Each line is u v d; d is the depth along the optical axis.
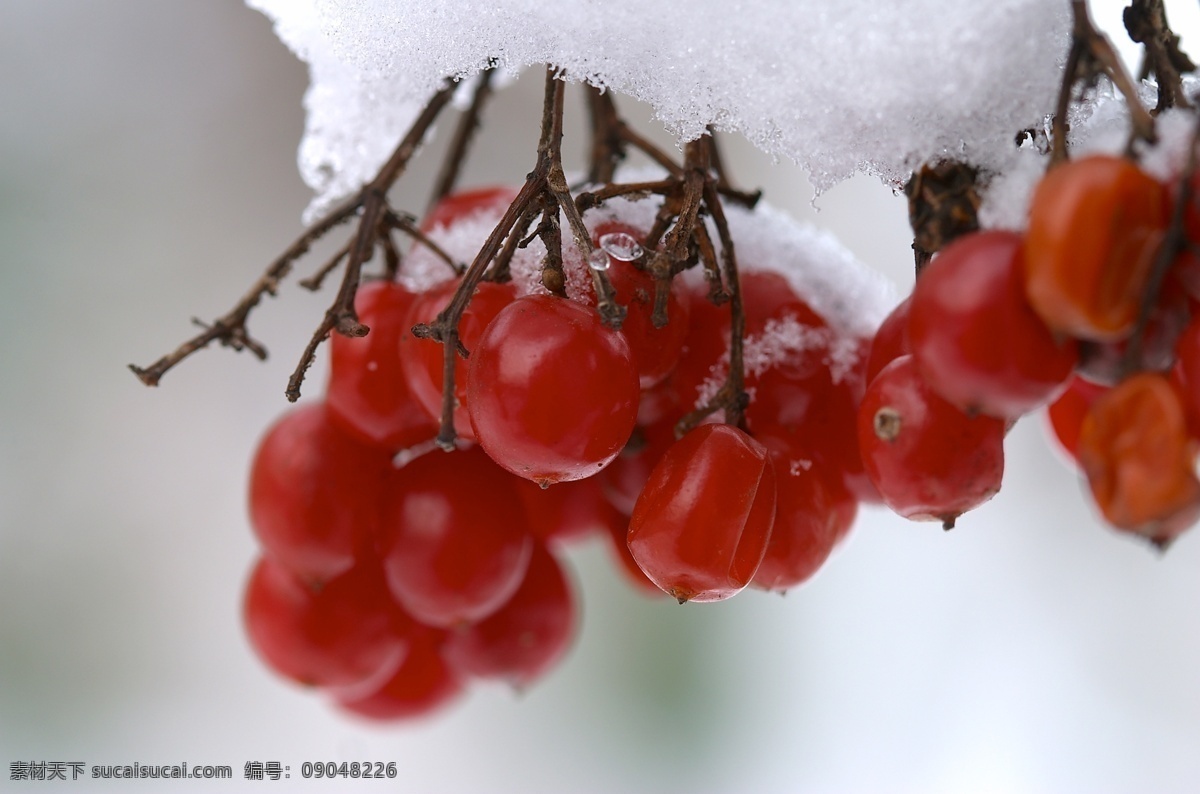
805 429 0.17
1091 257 0.14
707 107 0.16
